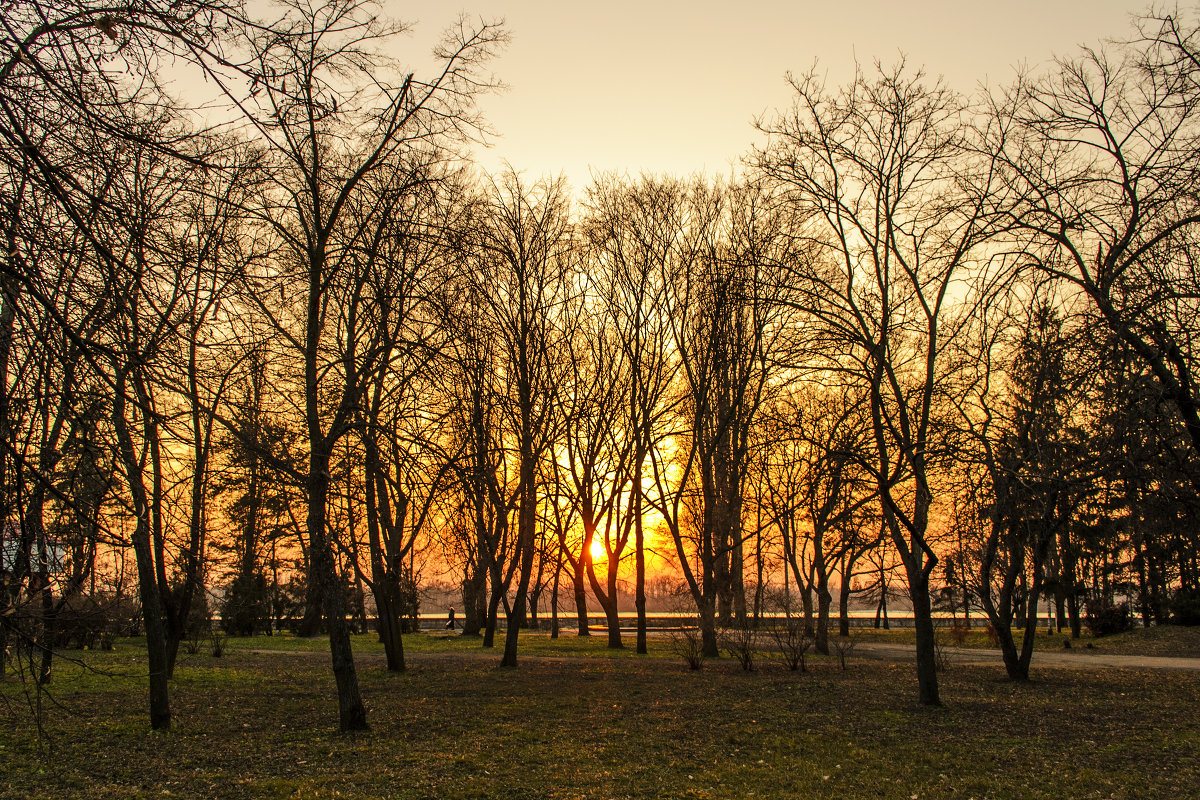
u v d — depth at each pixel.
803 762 11.71
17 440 5.59
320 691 18.80
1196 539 11.38
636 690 19.44
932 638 16.94
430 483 13.67
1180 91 10.74
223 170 5.69
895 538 16.97
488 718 15.30
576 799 9.75
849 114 16.17
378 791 10.00
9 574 6.12
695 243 28.52
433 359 13.02
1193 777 10.59
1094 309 10.99
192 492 14.53
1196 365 9.62
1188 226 10.40
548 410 26.92
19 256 4.92
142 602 13.61
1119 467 10.26
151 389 7.07
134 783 10.20
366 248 12.79
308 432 13.45
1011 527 19.23
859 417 24.59
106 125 5.01
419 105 12.55
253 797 9.70
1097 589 39.69
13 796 9.53
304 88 5.68
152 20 5.07
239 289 8.34
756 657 28.70
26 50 4.92
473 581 41.00
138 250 5.50
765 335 26.94
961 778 10.77
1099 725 14.53
